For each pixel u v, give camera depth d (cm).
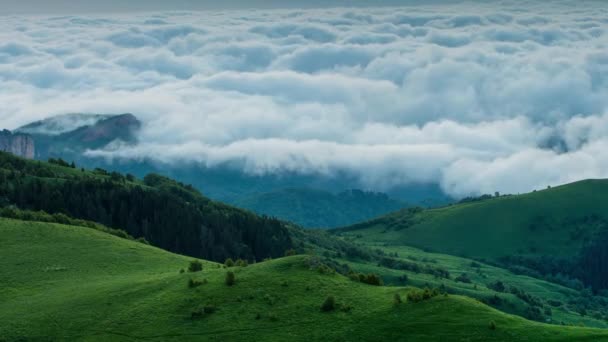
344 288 11219
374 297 10750
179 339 10381
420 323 9669
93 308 12088
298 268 11944
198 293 11688
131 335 10750
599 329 8938
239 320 10625
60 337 11138
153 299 11925
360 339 9606
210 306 11056
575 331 8881
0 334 11438
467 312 9731
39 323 11762
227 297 11325
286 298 11025
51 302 12862
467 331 9294
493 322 9331
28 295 13812
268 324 10388
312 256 12406
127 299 12238
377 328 9775
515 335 9000
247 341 10031
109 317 11556
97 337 10900
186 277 12756
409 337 9438
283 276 11744
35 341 11150
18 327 11681
